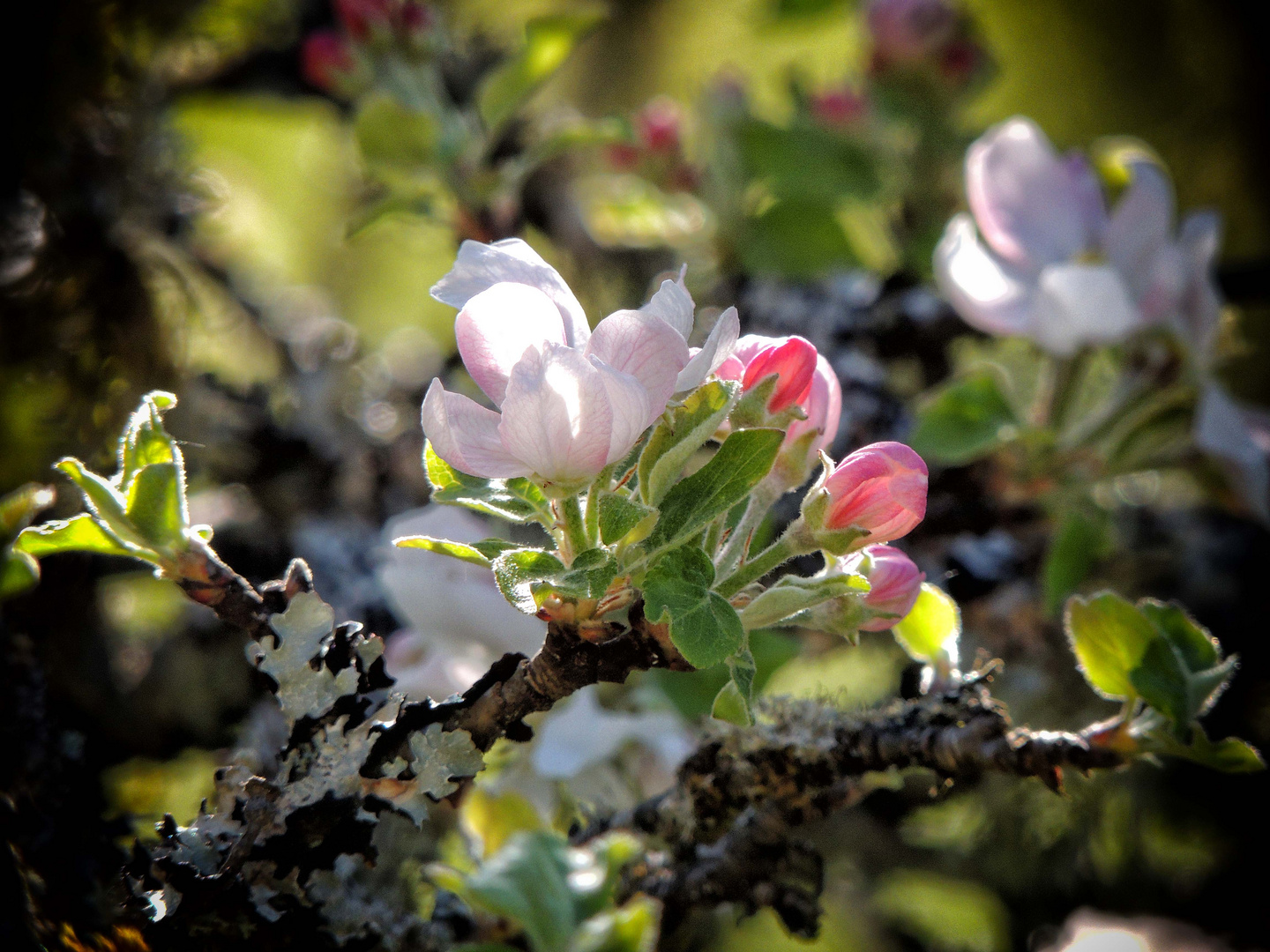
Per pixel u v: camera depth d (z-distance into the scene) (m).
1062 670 0.59
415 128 0.60
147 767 0.58
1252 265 0.64
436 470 0.35
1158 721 0.37
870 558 0.36
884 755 0.38
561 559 0.35
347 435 0.64
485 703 0.35
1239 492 0.53
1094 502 0.55
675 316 0.34
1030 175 0.54
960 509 0.53
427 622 0.43
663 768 0.44
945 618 0.38
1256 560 0.65
